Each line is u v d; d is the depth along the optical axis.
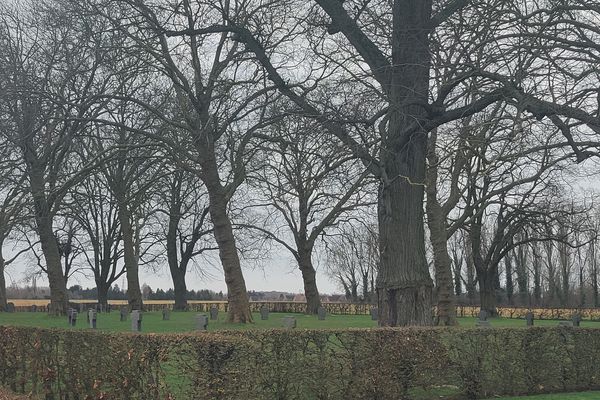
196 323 25.34
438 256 29.33
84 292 99.62
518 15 13.80
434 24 15.20
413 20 15.10
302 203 45.94
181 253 56.25
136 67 26.98
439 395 11.27
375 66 15.61
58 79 29.23
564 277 66.31
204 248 56.66
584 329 12.96
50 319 34.09
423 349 11.02
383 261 15.18
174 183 51.28
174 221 54.12
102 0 28.38
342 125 15.45
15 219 36.22
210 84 27.44
